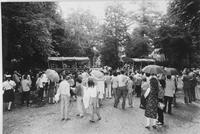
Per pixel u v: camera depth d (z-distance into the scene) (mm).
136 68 31188
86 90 8078
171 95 9234
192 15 14969
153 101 7215
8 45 16172
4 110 10266
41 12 17344
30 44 17031
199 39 17109
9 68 18109
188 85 11797
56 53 22594
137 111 9805
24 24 14797
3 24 13906
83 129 7320
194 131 7055
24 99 12484
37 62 22281
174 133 6891
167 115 9086
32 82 14398
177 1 15508
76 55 30906
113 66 34938
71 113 9586
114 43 35844
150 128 7418
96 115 9156
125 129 7289
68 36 29125
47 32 16484
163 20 19969
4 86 10086
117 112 9594
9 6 13898
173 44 18312
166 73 9547
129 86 10531
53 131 7176
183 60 19969
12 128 7496
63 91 8414
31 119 8570
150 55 33594
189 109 10289
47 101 12438
